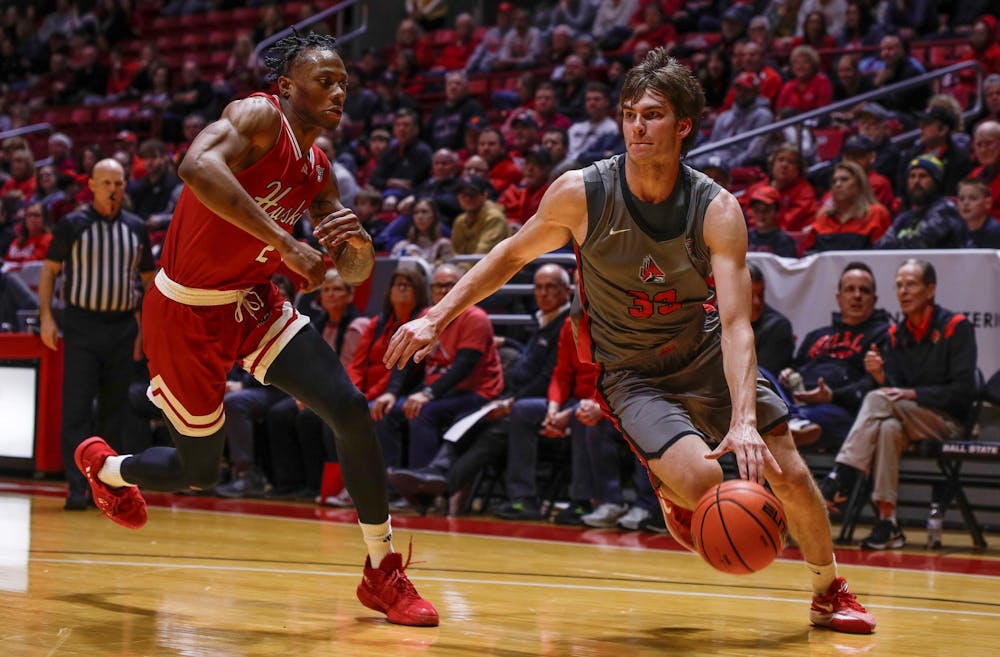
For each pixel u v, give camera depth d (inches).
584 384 401.7
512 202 580.1
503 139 637.9
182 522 369.4
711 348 201.8
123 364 400.8
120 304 396.2
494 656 178.5
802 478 200.2
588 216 192.9
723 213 188.9
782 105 606.2
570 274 468.8
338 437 204.2
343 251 207.9
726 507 168.1
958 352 358.3
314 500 450.9
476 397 424.2
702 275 194.5
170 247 205.3
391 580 205.9
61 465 490.0
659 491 200.5
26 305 557.3
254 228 181.8
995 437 389.1
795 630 209.2
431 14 915.4
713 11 748.0
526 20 806.5
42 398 488.7
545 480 442.9
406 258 448.5
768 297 412.2
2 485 474.9
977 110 555.8
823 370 386.6
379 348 443.2
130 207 453.1
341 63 200.4
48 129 853.2
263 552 300.7
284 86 201.0
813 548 207.5
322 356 206.7
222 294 204.7
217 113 837.8
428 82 815.1
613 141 607.8
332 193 211.8
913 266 361.7
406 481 410.3
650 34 730.8
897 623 218.8
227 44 987.3
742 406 177.6
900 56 587.5
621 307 197.5
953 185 490.9
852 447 353.4
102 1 1053.8
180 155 737.6
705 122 644.7
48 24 1080.2
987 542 364.8
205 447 214.5
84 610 208.8
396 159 655.8
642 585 263.4
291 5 972.6
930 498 396.8
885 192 491.8
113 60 983.6
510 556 310.8
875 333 382.0
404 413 431.5
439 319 196.2
